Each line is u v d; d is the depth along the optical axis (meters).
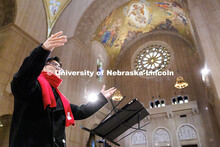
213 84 7.76
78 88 13.11
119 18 19.02
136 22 20.50
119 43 21.84
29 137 1.07
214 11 9.27
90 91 14.66
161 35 22.11
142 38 23.05
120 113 3.53
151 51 22.05
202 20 9.19
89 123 13.39
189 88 17.66
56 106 1.34
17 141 1.04
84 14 15.29
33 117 1.13
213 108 14.48
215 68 7.65
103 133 3.63
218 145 14.20
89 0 15.58
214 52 8.05
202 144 15.04
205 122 15.59
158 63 20.80
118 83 20.92
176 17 18.31
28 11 13.07
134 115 3.79
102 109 15.86
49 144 1.11
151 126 17.80
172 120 17.17
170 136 16.56
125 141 18.12
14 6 12.18
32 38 12.80
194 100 16.73
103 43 19.59
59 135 1.24
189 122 16.36
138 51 22.61
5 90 10.09
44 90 1.21
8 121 10.27
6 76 10.42
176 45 20.62
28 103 1.14
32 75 1.06
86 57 15.44
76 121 11.65
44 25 14.43
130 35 22.11
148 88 19.62
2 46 10.88
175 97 18.03
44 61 1.10
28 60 1.07
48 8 15.02
